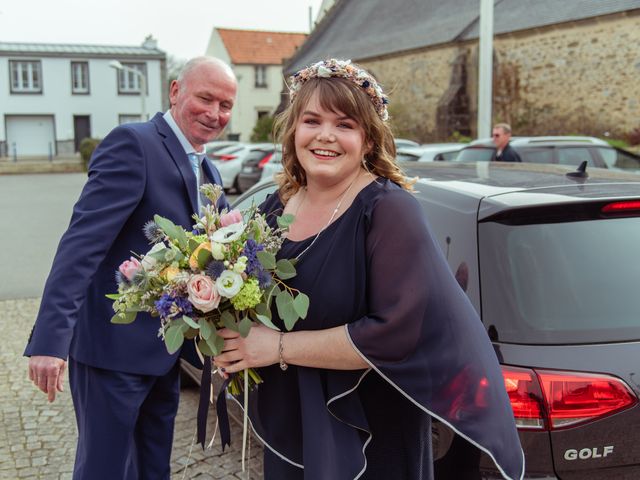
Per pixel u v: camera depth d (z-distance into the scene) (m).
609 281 2.23
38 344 2.14
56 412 4.04
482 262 2.26
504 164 3.46
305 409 1.69
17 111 38.97
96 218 2.29
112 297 1.80
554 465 2.00
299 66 35.94
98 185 2.35
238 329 1.67
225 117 2.62
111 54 39.56
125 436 2.45
